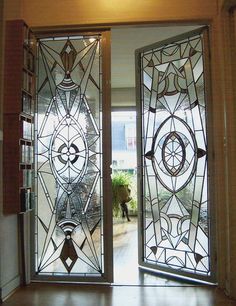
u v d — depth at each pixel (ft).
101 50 10.30
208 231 9.93
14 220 9.62
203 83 10.23
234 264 8.82
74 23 10.12
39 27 10.22
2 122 9.15
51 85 10.53
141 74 12.02
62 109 10.44
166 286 9.68
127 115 23.68
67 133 10.37
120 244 15.16
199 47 10.37
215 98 9.65
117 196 22.15
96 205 10.08
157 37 14.07
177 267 10.66
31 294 9.09
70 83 10.46
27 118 9.82
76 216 10.18
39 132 10.47
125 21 10.02
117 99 22.81
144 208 11.73
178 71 10.96
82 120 10.31
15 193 9.06
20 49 9.38
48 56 10.58
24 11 10.27
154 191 11.48
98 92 10.27
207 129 10.00
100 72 10.28
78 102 10.38
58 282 10.02
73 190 10.23
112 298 8.77
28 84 9.89
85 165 10.20
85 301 8.57
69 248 10.16
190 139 10.57
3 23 9.18
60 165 10.34
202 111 10.28
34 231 10.23
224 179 9.38
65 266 10.12
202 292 9.16
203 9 9.82
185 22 9.93
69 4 10.19
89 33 10.34
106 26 10.14
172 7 9.91
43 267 10.21
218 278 9.49
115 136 24.80
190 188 10.50
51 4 10.24
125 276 10.66
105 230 9.96
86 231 10.11
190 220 10.46
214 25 9.77
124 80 21.04
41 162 10.41
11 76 9.32
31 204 9.85
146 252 11.59
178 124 10.91
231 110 9.11
